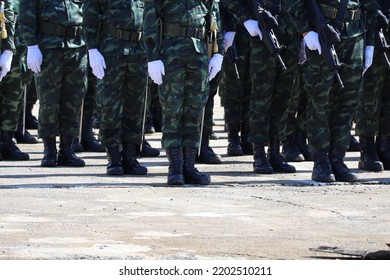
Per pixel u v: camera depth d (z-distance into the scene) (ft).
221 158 86.58
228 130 89.30
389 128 80.69
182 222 55.77
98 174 75.41
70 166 80.12
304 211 60.08
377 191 68.69
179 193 66.03
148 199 63.21
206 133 83.20
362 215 59.00
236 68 81.46
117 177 73.87
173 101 68.59
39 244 49.60
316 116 71.82
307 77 71.51
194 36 68.18
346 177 72.69
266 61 76.59
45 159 79.56
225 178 74.18
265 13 74.74
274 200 63.82
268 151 78.89
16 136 97.45
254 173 77.51
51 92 77.97
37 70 76.64
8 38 79.05
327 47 69.36
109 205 60.59
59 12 77.05
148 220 56.13
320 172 72.49
